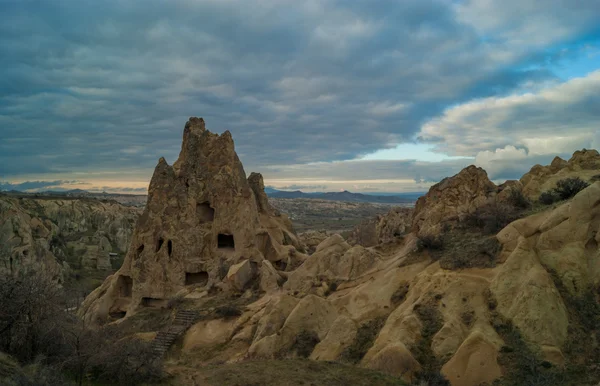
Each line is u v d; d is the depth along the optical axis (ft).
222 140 153.58
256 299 119.65
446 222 115.03
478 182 124.16
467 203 120.67
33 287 63.21
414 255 102.99
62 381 53.88
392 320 80.79
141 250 148.66
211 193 148.66
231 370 71.20
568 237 81.00
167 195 149.18
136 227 150.00
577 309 71.97
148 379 63.93
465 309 77.20
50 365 56.70
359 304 95.20
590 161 121.19
